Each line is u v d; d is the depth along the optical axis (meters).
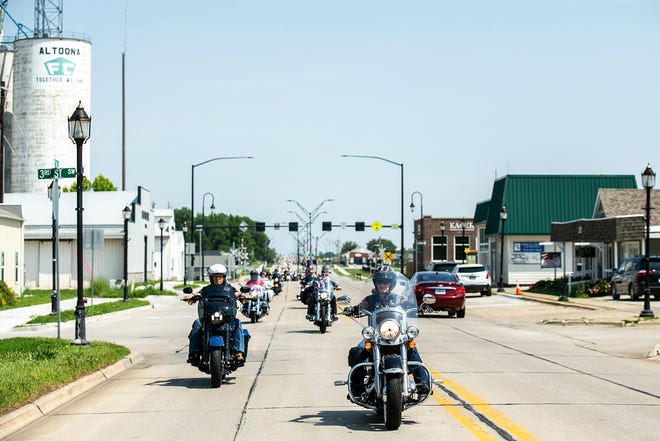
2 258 44.44
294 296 56.62
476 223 80.31
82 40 83.06
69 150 82.38
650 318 28.81
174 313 37.66
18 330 26.89
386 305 10.62
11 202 66.75
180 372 16.25
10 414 10.68
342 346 20.98
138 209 69.06
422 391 10.34
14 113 82.38
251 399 12.66
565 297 40.69
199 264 109.19
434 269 50.31
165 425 10.66
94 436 10.03
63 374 13.83
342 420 10.83
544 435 9.66
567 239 51.16
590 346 21.08
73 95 82.19
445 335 24.55
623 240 44.53
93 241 30.06
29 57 81.69
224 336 14.13
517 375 15.06
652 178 29.78
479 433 9.80
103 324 30.34
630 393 12.91
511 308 39.59
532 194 68.00
